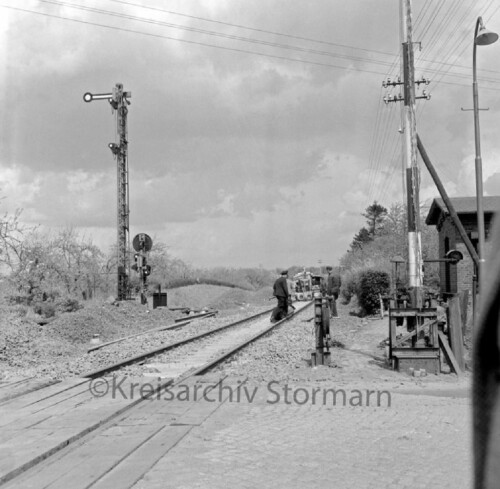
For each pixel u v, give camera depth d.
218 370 12.26
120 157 33.44
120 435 7.05
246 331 22.11
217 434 7.01
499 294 1.06
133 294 38.34
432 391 9.62
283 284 24.62
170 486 5.28
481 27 17.19
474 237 19.58
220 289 57.75
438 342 11.63
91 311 23.06
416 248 12.88
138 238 31.45
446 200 16.17
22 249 28.89
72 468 5.82
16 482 5.47
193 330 22.70
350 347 16.05
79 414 8.00
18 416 7.96
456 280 26.42
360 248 60.12
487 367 1.08
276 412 8.15
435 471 5.61
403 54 13.16
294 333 20.33
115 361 13.95
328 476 5.50
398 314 11.88
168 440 6.76
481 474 1.09
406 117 13.10
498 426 1.06
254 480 5.42
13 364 13.75
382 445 6.50
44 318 23.41
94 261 41.53
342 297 40.84
